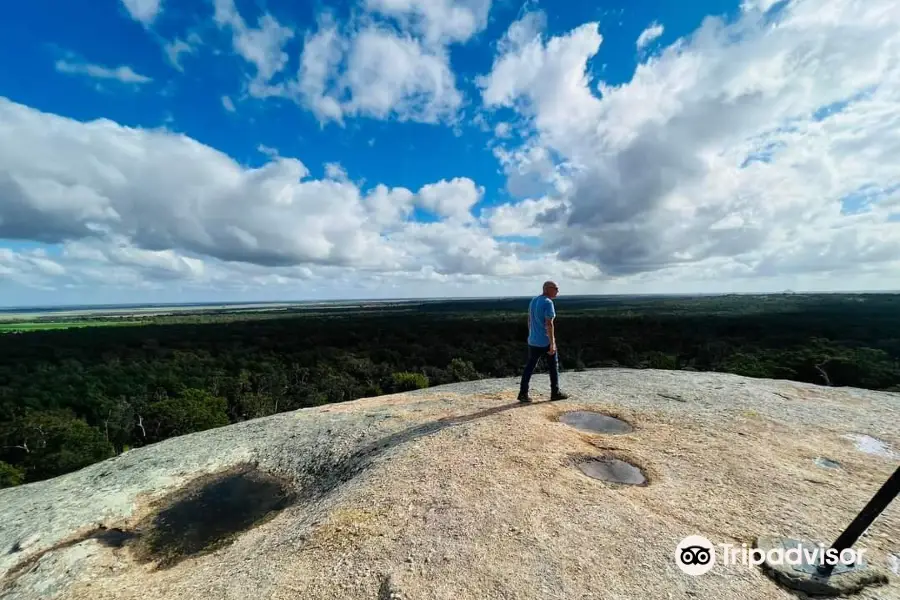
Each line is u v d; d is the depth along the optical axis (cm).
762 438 539
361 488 444
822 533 336
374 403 873
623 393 764
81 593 366
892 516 360
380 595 288
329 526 378
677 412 647
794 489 408
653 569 298
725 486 416
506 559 313
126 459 715
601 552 318
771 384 833
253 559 365
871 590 278
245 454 675
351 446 625
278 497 545
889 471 446
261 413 4309
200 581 348
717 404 685
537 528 349
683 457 486
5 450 3094
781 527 345
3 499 622
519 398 729
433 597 280
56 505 561
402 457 505
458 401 781
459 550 327
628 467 467
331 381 5016
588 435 557
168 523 491
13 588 390
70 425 3130
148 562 416
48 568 412
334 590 297
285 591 302
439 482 434
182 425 3375
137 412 3891
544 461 475
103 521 504
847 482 422
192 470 633
